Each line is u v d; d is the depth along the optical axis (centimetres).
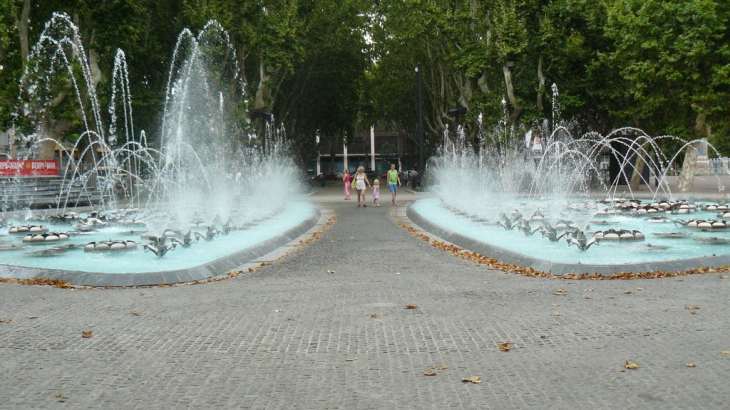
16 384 578
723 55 3406
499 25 3950
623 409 502
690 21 3434
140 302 934
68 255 1410
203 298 959
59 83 3338
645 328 739
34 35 3691
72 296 985
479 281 1075
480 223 2050
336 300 927
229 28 4194
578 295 936
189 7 4006
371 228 2077
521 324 772
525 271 1160
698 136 3703
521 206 2548
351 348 680
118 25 3547
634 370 594
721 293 921
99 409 516
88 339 729
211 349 684
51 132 3591
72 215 2334
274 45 4278
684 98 3600
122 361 644
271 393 549
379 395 541
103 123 4181
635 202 2612
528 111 4091
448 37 4347
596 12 3962
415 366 619
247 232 1855
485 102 4262
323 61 5416
